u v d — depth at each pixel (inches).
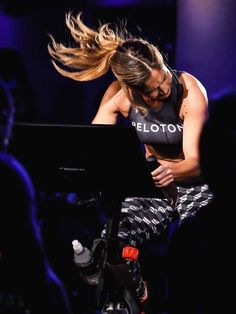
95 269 170.9
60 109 399.2
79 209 242.1
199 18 275.1
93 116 266.4
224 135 121.3
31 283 124.5
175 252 123.5
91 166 161.0
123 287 164.2
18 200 124.0
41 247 125.0
